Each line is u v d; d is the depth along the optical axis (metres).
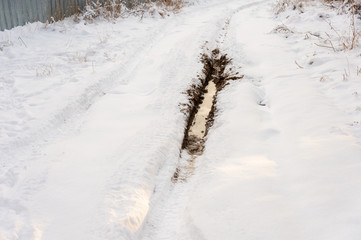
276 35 9.48
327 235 3.05
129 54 8.87
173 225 3.79
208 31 10.66
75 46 9.32
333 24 9.56
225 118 5.67
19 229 3.50
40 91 6.64
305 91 6.04
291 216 3.38
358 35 8.02
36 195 3.99
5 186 4.14
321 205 3.41
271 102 6.02
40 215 3.69
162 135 5.30
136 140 5.12
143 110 6.08
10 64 7.90
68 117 5.92
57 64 8.02
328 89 6.07
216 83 7.70
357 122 4.86
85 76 7.39
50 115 5.74
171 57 8.44
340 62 7.00
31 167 4.50
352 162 3.95
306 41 8.66
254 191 3.81
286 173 4.08
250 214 3.49
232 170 4.27
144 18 12.62
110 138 5.22
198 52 8.83
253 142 4.87
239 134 5.09
